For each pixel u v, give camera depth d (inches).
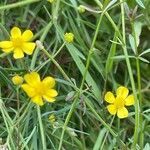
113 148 4.9
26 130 4.7
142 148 4.6
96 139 5.1
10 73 5.0
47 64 5.3
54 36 5.5
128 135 5.4
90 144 5.2
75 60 4.9
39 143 4.8
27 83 4.3
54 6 5.1
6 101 5.0
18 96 4.6
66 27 5.5
